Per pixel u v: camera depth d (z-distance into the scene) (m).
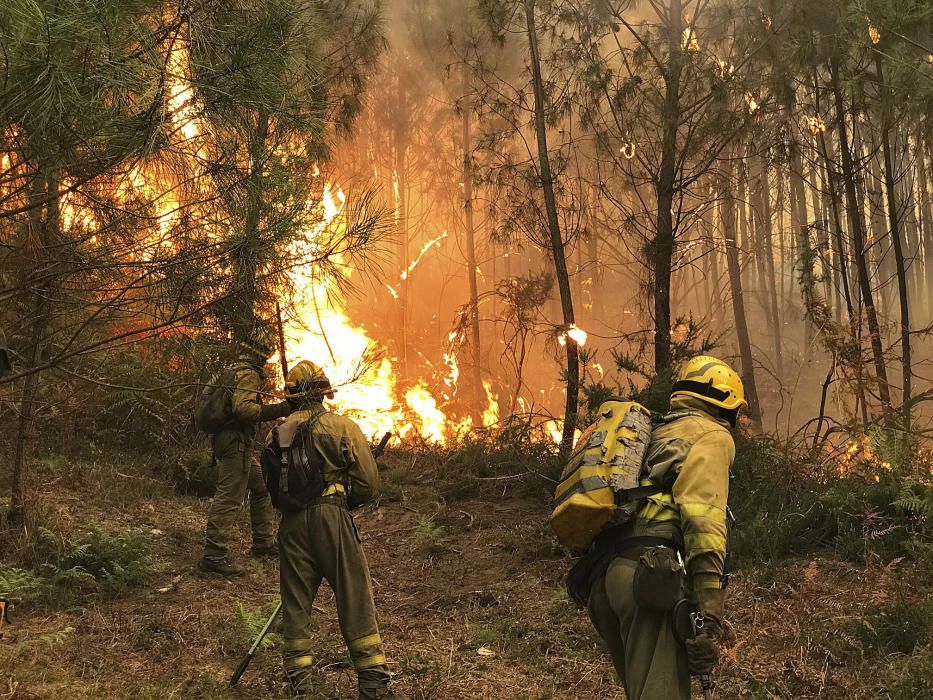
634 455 3.17
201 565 5.86
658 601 2.88
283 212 3.90
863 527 5.53
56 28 2.95
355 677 4.56
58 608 5.05
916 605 4.54
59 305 4.19
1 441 7.53
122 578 5.44
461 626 5.30
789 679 4.15
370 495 4.41
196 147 3.79
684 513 2.97
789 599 4.94
